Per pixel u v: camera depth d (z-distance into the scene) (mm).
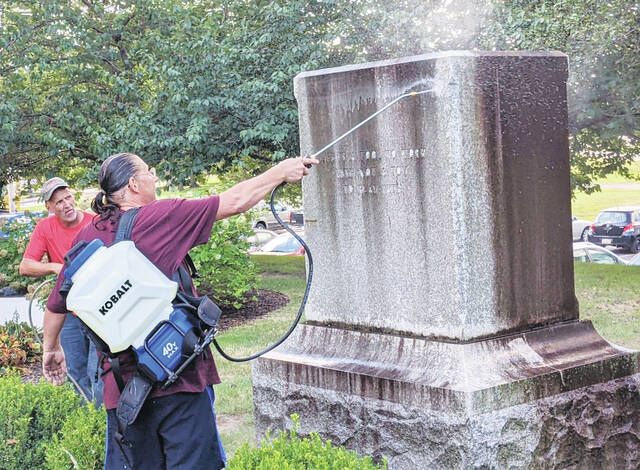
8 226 13117
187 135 13789
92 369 5762
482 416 4168
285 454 3492
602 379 4598
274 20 13859
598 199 48688
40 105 16344
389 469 4547
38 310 10625
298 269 17297
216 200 3383
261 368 5281
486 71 4438
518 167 4574
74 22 15789
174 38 14414
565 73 4762
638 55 11742
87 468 3936
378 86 4742
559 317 4754
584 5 11328
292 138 14508
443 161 4414
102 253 3197
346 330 5043
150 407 3309
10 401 4516
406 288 4691
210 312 3320
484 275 4465
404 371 4539
